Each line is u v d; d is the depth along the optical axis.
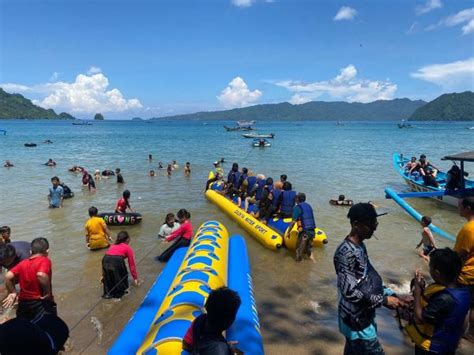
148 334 4.16
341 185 16.94
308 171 21.72
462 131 90.00
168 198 14.59
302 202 8.27
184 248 7.67
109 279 6.39
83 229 10.42
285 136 70.31
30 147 42.16
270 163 26.20
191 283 5.02
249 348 4.20
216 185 15.02
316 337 5.17
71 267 7.76
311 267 7.70
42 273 4.62
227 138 63.47
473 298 4.49
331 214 11.69
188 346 2.80
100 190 16.44
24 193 15.71
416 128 117.19
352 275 3.08
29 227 10.67
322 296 6.41
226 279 6.04
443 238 9.42
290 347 4.93
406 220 11.19
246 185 12.41
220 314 2.62
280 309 5.96
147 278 7.24
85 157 31.14
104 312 5.96
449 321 3.11
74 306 6.16
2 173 21.62
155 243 9.27
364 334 3.12
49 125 148.12
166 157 31.30
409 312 3.41
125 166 24.98
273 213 9.95
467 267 4.45
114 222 10.70
